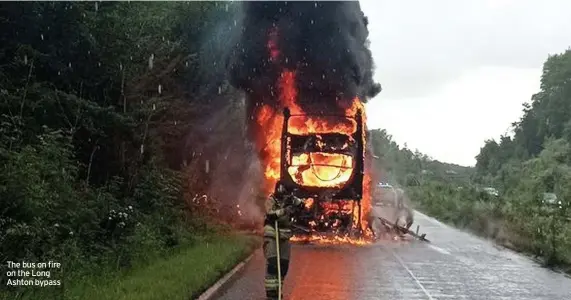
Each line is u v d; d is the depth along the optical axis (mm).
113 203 14453
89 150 15953
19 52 13195
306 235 19781
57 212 11281
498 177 65250
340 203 20234
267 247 9703
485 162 85875
